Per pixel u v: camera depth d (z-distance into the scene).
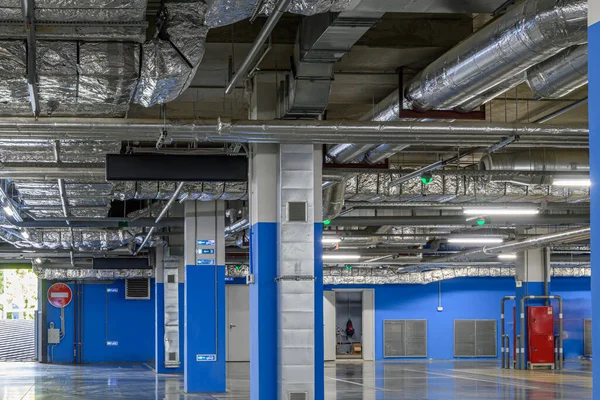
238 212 21.05
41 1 6.70
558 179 13.98
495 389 18.77
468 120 11.23
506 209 17.25
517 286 27.62
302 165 11.94
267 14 7.28
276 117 11.59
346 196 15.94
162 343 25.14
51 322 32.00
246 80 11.16
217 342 17.94
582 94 12.85
